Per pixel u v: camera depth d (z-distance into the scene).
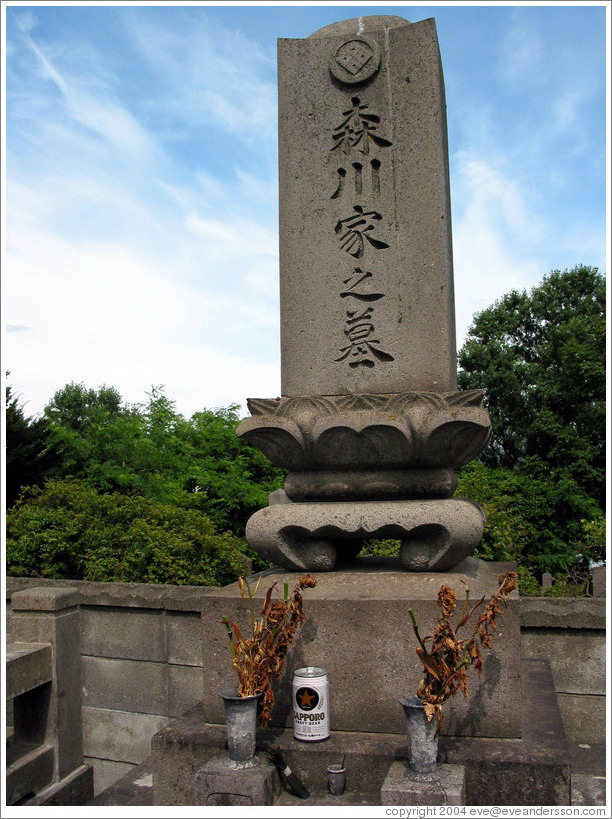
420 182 3.56
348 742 2.89
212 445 16.05
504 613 2.92
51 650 4.19
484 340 26.03
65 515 8.52
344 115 3.72
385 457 3.32
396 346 3.53
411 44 3.64
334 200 3.69
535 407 23.00
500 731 2.88
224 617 3.21
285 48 3.86
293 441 3.39
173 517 8.16
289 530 3.36
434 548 3.24
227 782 2.65
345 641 3.06
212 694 3.21
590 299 25.02
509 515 12.09
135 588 4.91
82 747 4.42
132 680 4.78
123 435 16.77
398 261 3.56
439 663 2.54
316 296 3.66
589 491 20.61
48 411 20.88
